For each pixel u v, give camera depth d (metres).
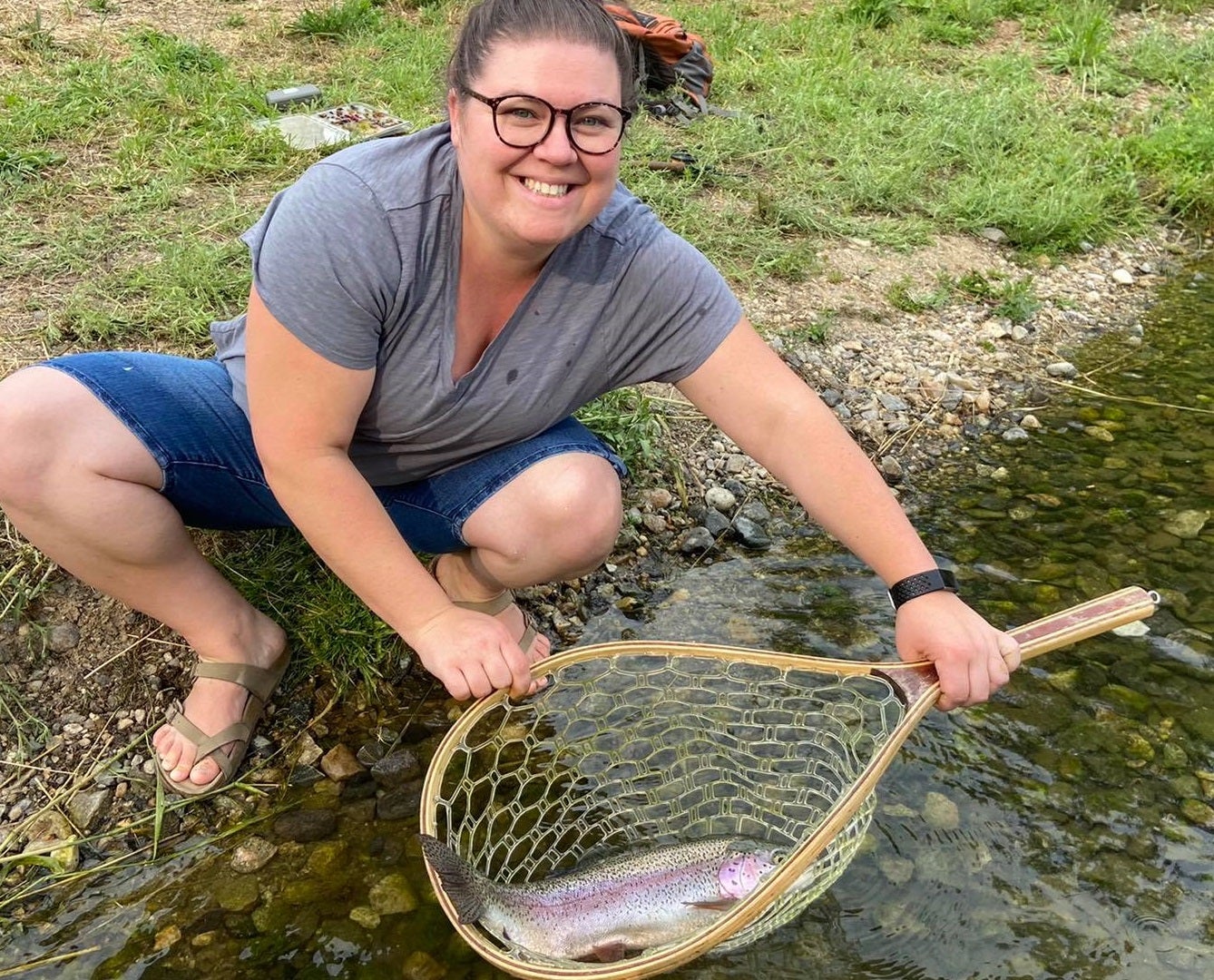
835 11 7.72
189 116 4.91
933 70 7.01
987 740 2.54
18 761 2.40
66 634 2.61
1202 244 5.62
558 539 2.26
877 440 3.85
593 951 1.96
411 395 2.01
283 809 2.36
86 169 4.39
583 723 2.57
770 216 4.80
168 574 2.26
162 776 2.36
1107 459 3.79
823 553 3.28
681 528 3.33
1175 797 2.41
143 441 2.11
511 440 2.23
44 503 2.06
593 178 1.76
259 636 2.48
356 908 2.14
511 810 2.35
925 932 2.09
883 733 2.20
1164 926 2.12
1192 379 4.35
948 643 1.81
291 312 1.79
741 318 2.08
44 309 3.45
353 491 1.90
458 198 1.84
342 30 6.37
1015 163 5.68
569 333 2.02
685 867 2.00
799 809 2.33
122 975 2.00
